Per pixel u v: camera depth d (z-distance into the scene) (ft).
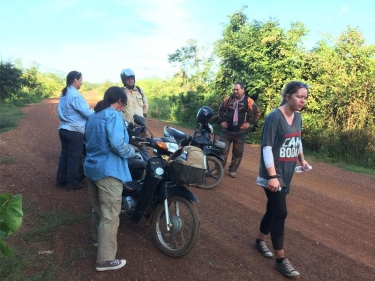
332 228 16.19
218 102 47.93
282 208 11.54
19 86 102.27
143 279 10.94
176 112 63.98
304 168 12.25
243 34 46.85
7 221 5.68
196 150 11.93
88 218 14.94
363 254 13.75
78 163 18.30
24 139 33.32
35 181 19.58
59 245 12.60
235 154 23.68
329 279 11.73
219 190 20.71
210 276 11.37
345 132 35.04
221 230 14.92
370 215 18.31
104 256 11.15
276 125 11.16
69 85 18.10
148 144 13.01
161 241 12.64
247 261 12.49
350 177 26.89
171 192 12.33
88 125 11.55
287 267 11.62
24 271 10.80
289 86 11.27
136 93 20.74
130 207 13.21
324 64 39.22
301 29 42.37
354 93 36.32
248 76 43.09
